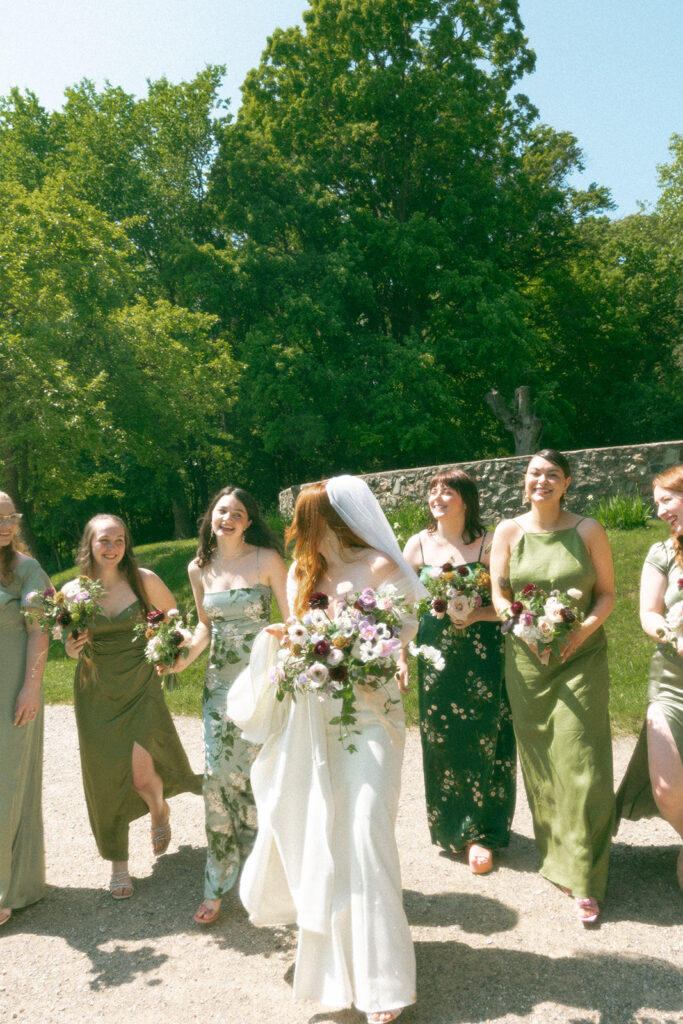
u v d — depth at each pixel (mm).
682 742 3250
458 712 3717
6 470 17281
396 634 2816
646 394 27734
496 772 3803
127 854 3684
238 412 24266
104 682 3664
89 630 3666
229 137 24578
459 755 3729
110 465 26953
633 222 34375
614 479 11859
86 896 3678
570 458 12086
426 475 13258
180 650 3590
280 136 24531
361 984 2488
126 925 3373
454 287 21781
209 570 3688
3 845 3459
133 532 32094
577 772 3293
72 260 17469
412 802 4562
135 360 18484
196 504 29109
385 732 2816
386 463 26016
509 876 3590
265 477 28203
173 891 3662
